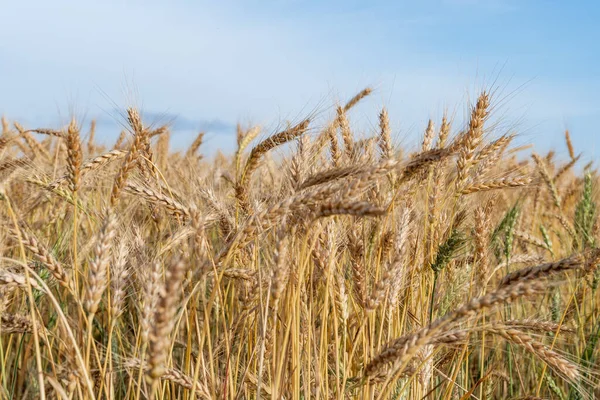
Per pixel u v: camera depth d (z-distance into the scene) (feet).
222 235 4.40
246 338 4.22
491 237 4.88
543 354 3.74
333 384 4.16
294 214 3.76
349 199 3.46
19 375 4.55
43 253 3.66
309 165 4.27
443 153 4.19
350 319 4.19
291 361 3.98
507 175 4.53
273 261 3.62
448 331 3.62
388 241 4.29
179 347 4.42
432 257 4.30
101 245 3.53
